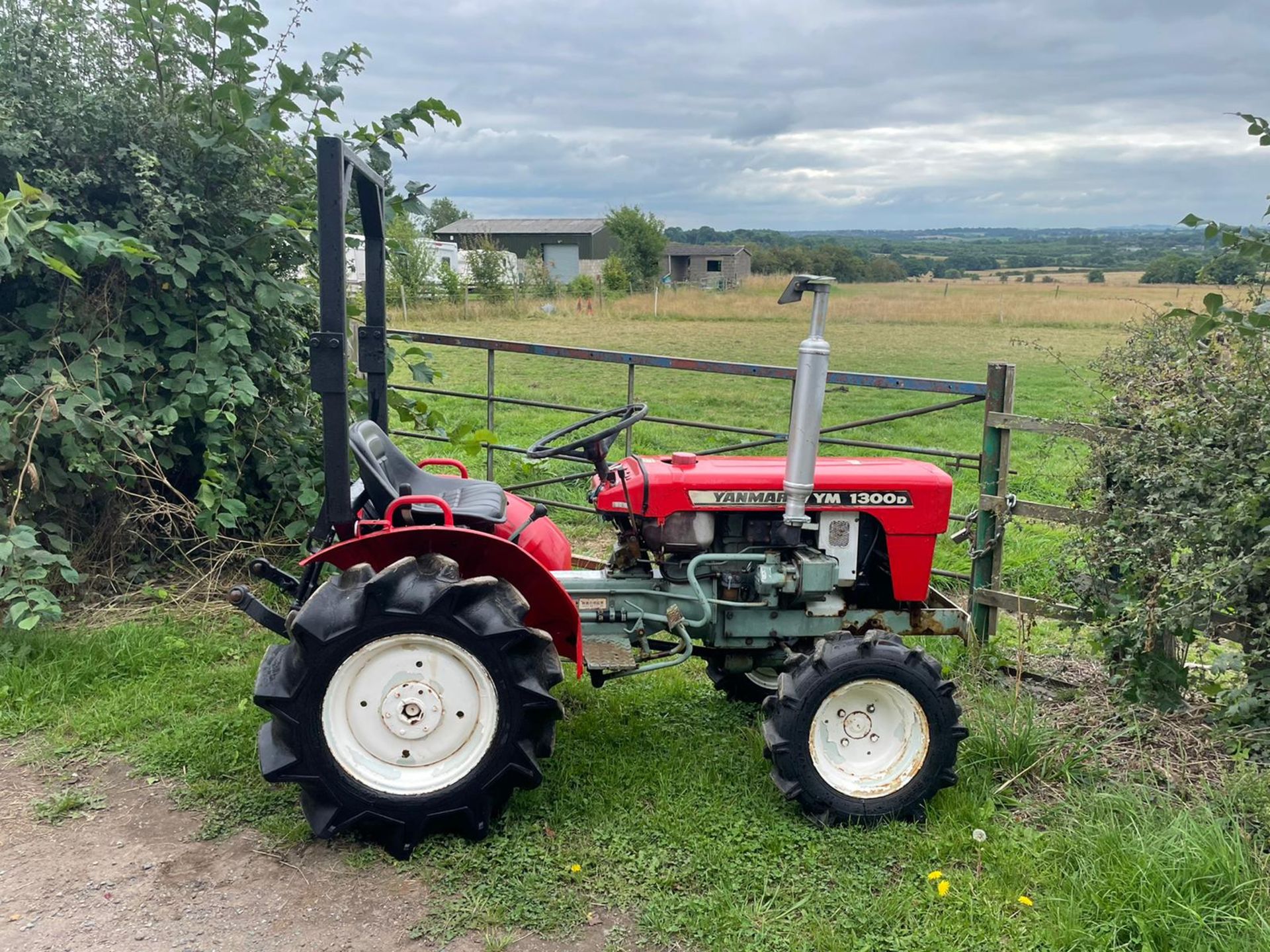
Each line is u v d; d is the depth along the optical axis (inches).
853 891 118.0
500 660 122.6
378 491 135.7
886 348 980.6
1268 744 141.9
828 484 145.8
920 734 132.3
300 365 237.5
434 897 115.5
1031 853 124.3
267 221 213.8
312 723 120.4
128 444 198.2
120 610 202.2
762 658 158.1
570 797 136.4
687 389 630.5
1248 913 110.1
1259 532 136.8
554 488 316.2
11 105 197.5
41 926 108.8
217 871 120.0
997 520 188.9
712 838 128.1
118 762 145.8
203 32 216.2
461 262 1675.7
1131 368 175.3
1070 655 191.8
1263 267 137.6
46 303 203.2
